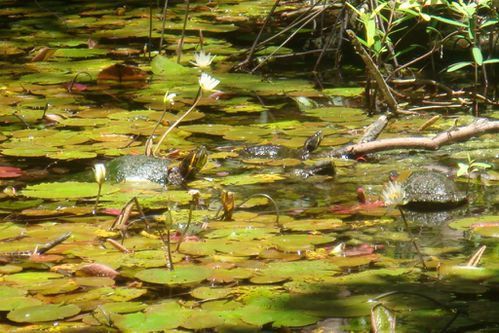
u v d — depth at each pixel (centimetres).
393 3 1115
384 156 777
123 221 601
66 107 938
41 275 513
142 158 730
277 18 1420
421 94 1003
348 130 851
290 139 817
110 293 488
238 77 1086
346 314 450
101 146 793
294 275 508
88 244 568
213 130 842
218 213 625
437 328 434
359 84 1052
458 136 798
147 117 894
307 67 1152
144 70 1122
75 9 1603
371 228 599
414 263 529
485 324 440
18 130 846
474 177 711
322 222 604
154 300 480
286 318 446
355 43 921
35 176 722
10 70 1127
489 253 543
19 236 580
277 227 597
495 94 986
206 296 480
